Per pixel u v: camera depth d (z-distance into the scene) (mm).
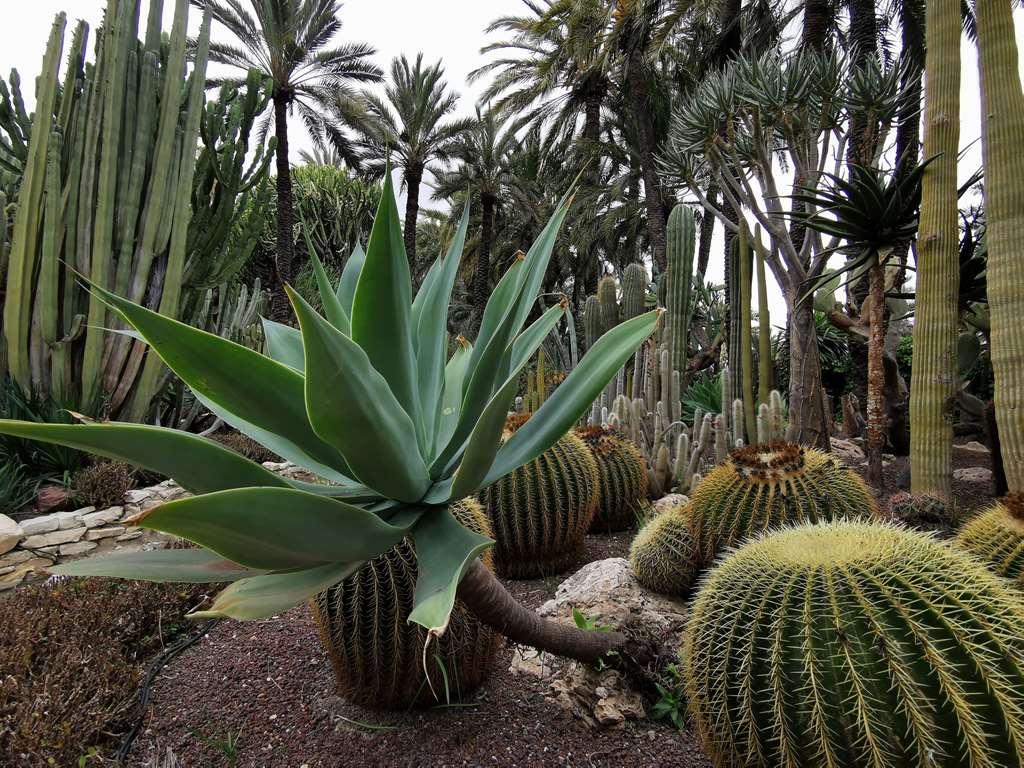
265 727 2141
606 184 20859
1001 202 3795
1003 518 2203
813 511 2621
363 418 1050
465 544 1197
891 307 7602
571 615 2631
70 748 1980
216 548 945
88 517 4227
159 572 1150
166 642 2867
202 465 1073
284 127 15281
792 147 5738
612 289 7996
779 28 11211
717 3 11430
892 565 1451
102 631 2686
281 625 2979
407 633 2010
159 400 6168
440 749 1964
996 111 3803
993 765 1222
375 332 1339
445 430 1641
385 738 2031
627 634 2213
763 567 1582
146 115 5566
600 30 13812
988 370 7605
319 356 930
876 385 5055
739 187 5887
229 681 2459
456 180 21156
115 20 5348
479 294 20828
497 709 2166
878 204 4609
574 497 3500
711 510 2824
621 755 1926
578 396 1356
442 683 2104
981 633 1304
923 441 4297
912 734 1264
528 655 2473
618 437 4605
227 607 1036
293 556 1053
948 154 4230
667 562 2844
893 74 5172
